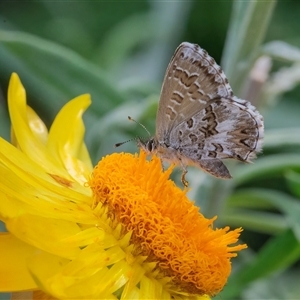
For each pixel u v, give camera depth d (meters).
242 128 0.14
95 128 0.17
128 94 0.17
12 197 0.12
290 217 0.16
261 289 0.17
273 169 0.16
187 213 0.13
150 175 0.13
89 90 0.17
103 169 0.13
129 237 0.13
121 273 0.13
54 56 0.16
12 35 0.16
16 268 0.12
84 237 0.13
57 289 0.12
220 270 0.13
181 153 0.14
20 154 0.13
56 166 0.14
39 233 0.12
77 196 0.13
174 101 0.13
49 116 0.19
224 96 0.13
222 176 0.14
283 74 0.17
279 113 0.20
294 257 0.16
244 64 0.16
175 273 0.13
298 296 0.18
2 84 0.19
